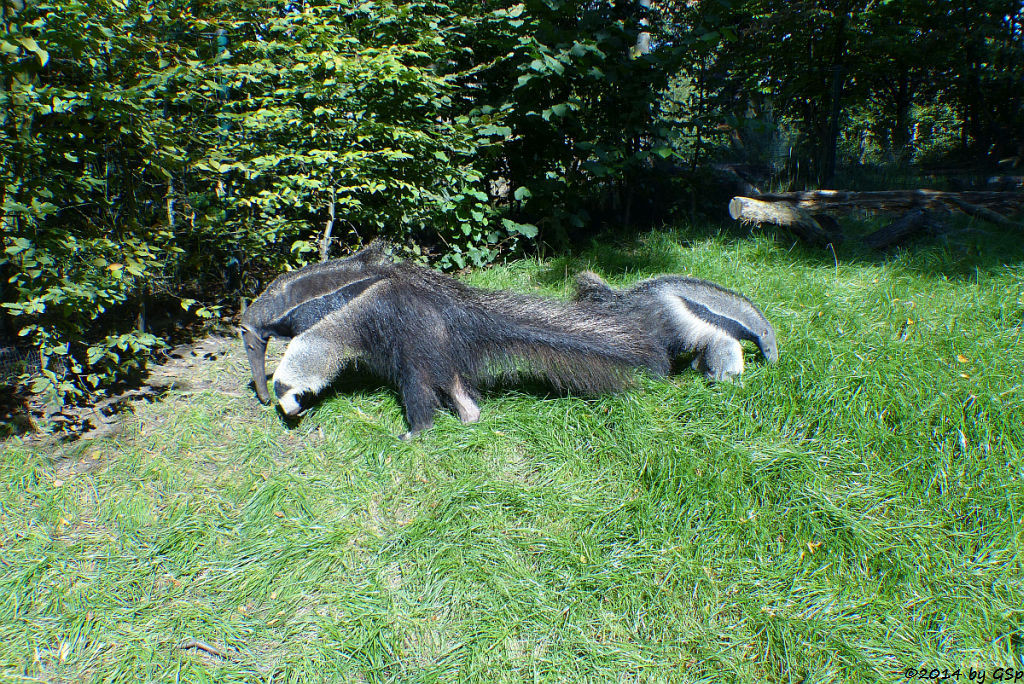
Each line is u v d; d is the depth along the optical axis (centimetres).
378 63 558
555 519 347
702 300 431
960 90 1534
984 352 421
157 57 459
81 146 428
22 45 359
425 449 401
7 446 411
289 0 616
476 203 721
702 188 948
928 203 859
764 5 1202
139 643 287
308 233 691
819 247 741
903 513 334
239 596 312
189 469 397
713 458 362
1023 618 279
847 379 398
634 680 268
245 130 538
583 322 416
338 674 274
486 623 294
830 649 271
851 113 1698
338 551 332
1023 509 321
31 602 311
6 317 469
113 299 437
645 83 772
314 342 399
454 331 408
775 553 319
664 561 317
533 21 710
